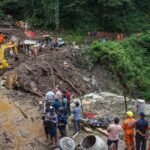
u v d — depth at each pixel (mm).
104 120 19234
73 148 15992
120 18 51438
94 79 30562
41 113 20391
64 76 28062
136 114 21297
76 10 48094
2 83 24641
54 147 16750
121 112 21422
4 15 46438
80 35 47375
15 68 26734
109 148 15641
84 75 30406
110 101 23609
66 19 48812
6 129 18531
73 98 24797
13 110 20703
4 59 27391
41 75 26391
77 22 48844
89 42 42844
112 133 15516
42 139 17797
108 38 47312
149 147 16109
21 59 29188
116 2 48562
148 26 53125
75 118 17906
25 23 44219
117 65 32781
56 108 17734
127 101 23875
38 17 47281
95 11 50375
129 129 15906
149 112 21625
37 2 47406
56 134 17047
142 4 55969
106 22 50375
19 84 24078
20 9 47969
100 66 32656
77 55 32406
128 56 36625
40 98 23094
